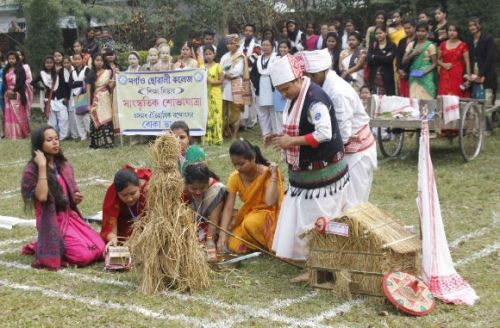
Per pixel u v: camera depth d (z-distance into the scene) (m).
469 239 6.73
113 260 5.99
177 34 22.11
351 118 5.62
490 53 11.91
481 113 10.87
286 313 4.97
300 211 5.52
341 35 14.79
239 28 21.77
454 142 12.16
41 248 6.09
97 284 5.67
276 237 5.71
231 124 13.77
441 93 12.02
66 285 5.66
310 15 21.00
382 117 10.26
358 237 5.15
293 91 5.36
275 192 6.36
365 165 5.83
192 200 6.43
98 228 7.45
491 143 11.89
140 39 22.53
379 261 5.10
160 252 5.41
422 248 5.30
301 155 5.42
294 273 5.89
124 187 6.05
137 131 13.02
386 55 12.33
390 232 5.28
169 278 5.48
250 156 6.30
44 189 5.96
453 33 11.84
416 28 11.95
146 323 4.83
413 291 4.98
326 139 5.25
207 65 12.78
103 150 12.85
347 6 20.56
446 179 9.36
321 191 5.45
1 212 8.32
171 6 22.33
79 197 6.44
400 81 12.20
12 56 14.98
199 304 5.16
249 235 6.42
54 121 14.59
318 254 5.36
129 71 13.02
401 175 9.75
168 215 5.36
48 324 4.87
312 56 5.58
